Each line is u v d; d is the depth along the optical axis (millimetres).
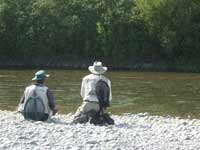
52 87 49000
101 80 24516
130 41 90438
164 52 89438
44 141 19000
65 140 19312
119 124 25234
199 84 55438
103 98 24281
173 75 69812
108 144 18781
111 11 91625
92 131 21484
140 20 90875
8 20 94000
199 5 90250
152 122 27266
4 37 93438
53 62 91500
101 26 91125
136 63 89188
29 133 20547
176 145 19156
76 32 92750
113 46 90438
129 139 20047
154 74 70938
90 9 94312
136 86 51688
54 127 22312
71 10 95125
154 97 42438
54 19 94250
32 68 83562
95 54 91625
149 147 18641
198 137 21000
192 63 88375
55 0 95562
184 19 89562
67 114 31031
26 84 52219
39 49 92875
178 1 90000
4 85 50812
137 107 36094
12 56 93750
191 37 89688
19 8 95312
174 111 34531
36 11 94875
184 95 44406
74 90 46469
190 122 27453
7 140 18906
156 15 90000
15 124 22891
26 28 93562
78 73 69500
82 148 17938
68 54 92375
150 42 90500
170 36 88938
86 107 24344
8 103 37281
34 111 24516
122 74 69250
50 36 92688
